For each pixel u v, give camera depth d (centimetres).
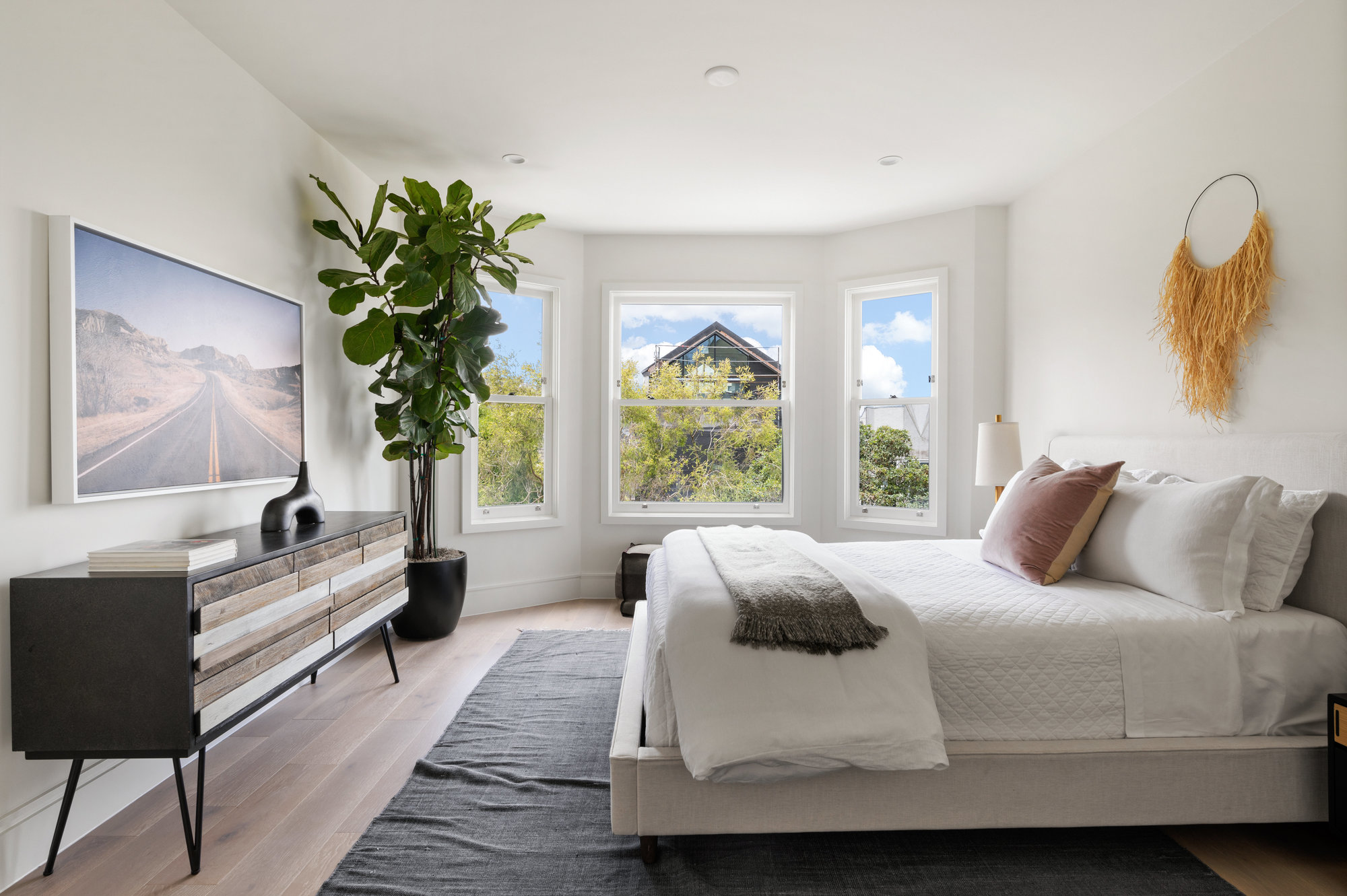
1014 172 365
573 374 468
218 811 201
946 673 178
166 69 223
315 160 317
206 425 234
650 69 265
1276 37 231
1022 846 182
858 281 455
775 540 270
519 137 323
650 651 189
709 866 174
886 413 456
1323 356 216
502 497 453
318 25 235
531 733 252
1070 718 179
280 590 206
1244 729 181
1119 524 225
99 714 166
